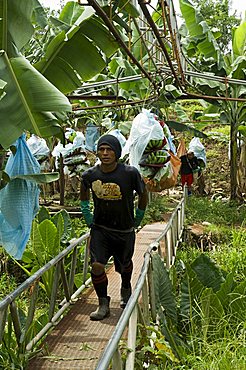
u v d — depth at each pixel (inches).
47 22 232.2
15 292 168.7
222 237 464.1
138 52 414.3
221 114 586.6
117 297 240.5
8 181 178.5
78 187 718.5
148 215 508.7
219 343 215.9
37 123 143.4
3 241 191.9
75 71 206.5
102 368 110.0
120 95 466.3
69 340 192.1
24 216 189.9
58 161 602.5
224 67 480.7
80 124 651.5
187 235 467.5
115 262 219.1
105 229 209.8
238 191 592.7
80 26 201.6
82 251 358.0
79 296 248.4
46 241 330.3
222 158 884.0
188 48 466.3
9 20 161.9
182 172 627.8
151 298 216.1
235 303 257.0
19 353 177.3
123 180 202.8
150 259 216.2
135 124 331.0
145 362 183.5
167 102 446.9
